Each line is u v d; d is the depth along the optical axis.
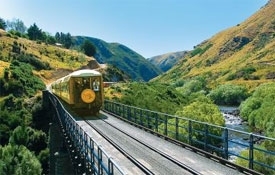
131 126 29.14
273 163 31.92
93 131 26.61
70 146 25.70
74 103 35.91
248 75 167.00
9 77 89.31
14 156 49.91
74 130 22.84
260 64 180.38
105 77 159.88
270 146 34.91
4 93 83.25
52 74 133.62
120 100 68.31
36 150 57.09
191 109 56.81
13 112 68.38
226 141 15.98
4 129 62.84
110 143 21.66
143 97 76.12
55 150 42.59
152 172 14.66
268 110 68.62
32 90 91.44
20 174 47.22
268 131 58.25
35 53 151.12
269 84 96.06
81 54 175.88
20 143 57.06
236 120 84.62
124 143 21.34
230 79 175.50
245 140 55.38
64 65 149.88
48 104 64.38
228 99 127.56
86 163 16.95
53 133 43.12
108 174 11.26
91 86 36.34
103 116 36.88
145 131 26.22
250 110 83.31
